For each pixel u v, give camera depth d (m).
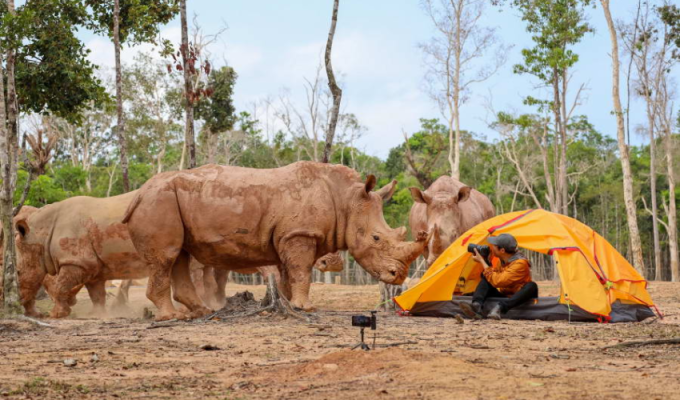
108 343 8.74
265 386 5.58
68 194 46.06
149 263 12.20
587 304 11.45
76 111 22.42
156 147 61.44
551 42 39.00
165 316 12.09
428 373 5.66
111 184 56.47
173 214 12.18
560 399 4.75
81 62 21.92
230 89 40.28
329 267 16.16
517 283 11.93
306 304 12.11
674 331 9.75
